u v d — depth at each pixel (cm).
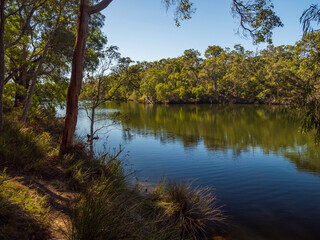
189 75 7488
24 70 1422
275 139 1647
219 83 7138
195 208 536
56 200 391
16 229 259
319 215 558
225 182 799
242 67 6756
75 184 484
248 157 1161
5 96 1358
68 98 664
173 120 2911
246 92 6581
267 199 654
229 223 504
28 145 577
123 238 282
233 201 639
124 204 431
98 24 1458
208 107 5484
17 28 1268
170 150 1312
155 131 2050
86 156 687
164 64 9344
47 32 1280
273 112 3903
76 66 659
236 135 1836
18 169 465
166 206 499
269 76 5512
